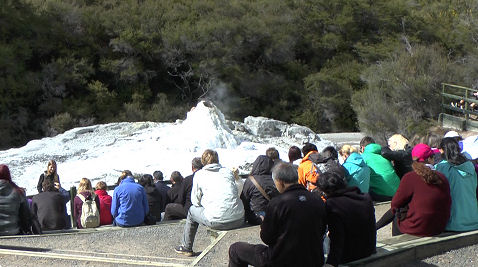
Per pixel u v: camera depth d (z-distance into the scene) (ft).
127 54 140.87
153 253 24.13
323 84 147.23
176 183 32.78
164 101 137.59
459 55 145.79
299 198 16.55
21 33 132.16
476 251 21.68
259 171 25.95
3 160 55.47
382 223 23.39
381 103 108.68
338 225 17.57
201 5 154.30
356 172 26.22
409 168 28.60
